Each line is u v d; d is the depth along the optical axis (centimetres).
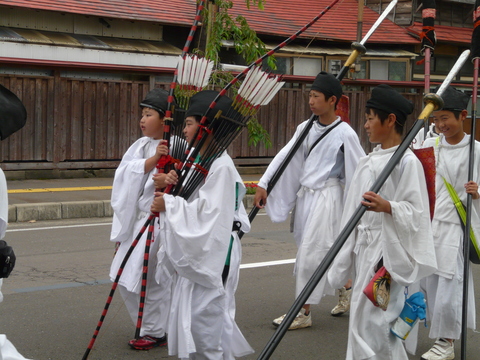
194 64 390
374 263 370
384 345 365
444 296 459
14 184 1241
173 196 358
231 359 382
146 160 445
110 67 1345
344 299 567
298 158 541
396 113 374
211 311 360
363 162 387
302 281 524
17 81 1279
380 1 1956
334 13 1830
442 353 466
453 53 1970
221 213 349
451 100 471
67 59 1323
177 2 1565
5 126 262
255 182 1396
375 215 374
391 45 1814
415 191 357
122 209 450
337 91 518
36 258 741
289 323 343
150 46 1449
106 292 612
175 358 455
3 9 1304
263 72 355
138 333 466
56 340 486
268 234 936
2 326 513
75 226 952
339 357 471
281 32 1603
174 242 346
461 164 475
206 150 361
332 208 521
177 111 395
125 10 1423
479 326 550
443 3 2006
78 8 1355
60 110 1336
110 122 1399
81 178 1379
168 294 464
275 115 1608
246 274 696
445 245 467
